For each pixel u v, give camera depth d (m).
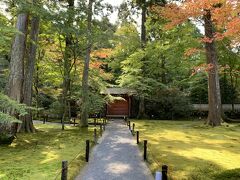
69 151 12.30
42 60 25.41
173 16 17.11
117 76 38.09
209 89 23.59
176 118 32.44
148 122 27.52
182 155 11.78
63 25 15.30
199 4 12.27
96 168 9.48
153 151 12.55
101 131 18.75
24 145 13.72
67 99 23.55
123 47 32.97
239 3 8.56
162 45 30.16
